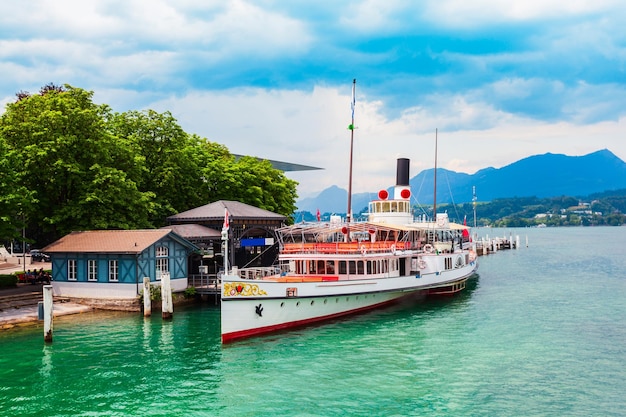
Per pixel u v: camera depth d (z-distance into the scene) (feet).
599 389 87.51
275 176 276.62
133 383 91.04
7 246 282.15
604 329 128.57
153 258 158.40
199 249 184.65
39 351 110.11
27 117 177.17
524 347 112.06
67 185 172.55
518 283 220.43
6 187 152.25
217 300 163.73
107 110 206.59
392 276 158.20
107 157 179.73
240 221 199.31
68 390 87.97
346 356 105.70
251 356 106.32
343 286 137.49
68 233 173.88
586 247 508.53
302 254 152.05
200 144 255.09
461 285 192.13
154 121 213.25
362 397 84.07
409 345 113.80
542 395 84.94
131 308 151.33
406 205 190.19
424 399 83.30
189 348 112.27
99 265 157.58
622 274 254.68
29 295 155.43
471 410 79.25
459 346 112.78
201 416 77.66
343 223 158.20
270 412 78.74
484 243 431.02
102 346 113.80
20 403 82.69
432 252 177.47
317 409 79.66
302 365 100.07
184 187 218.38
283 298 124.67
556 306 161.07
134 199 181.68
